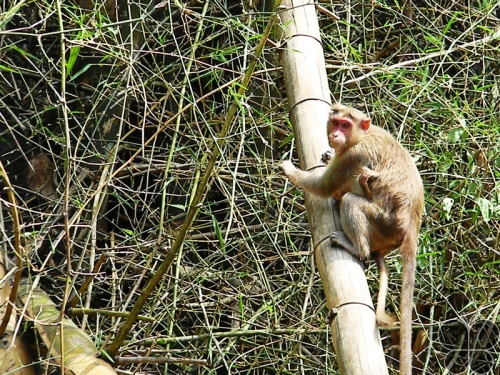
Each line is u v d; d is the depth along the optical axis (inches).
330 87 489.7
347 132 319.9
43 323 303.0
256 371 453.1
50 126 495.2
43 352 330.3
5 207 425.7
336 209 313.7
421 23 525.7
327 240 299.4
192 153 394.0
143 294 339.9
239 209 453.1
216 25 490.0
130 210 512.4
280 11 333.7
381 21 551.2
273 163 435.5
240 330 396.8
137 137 510.3
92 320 449.4
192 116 469.4
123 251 429.1
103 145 458.3
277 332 392.8
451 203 378.6
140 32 461.4
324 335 434.0
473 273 399.5
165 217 460.4
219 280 441.7
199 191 331.9
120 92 390.6
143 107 464.4
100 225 472.4
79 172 451.8
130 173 469.4
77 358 317.7
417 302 432.5
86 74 481.1
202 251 483.5
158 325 442.9
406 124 443.2
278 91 468.1
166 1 375.9
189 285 412.8
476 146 441.1
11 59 480.4
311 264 410.3
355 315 268.5
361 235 299.1
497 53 483.2
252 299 418.3
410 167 323.9
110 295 467.2
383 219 308.3
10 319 329.1
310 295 429.7
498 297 434.0
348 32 454.0
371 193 311.9
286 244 433.1
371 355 258.1
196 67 464.8
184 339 383.6
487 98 463.8
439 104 410.6
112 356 347.9
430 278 410.6
